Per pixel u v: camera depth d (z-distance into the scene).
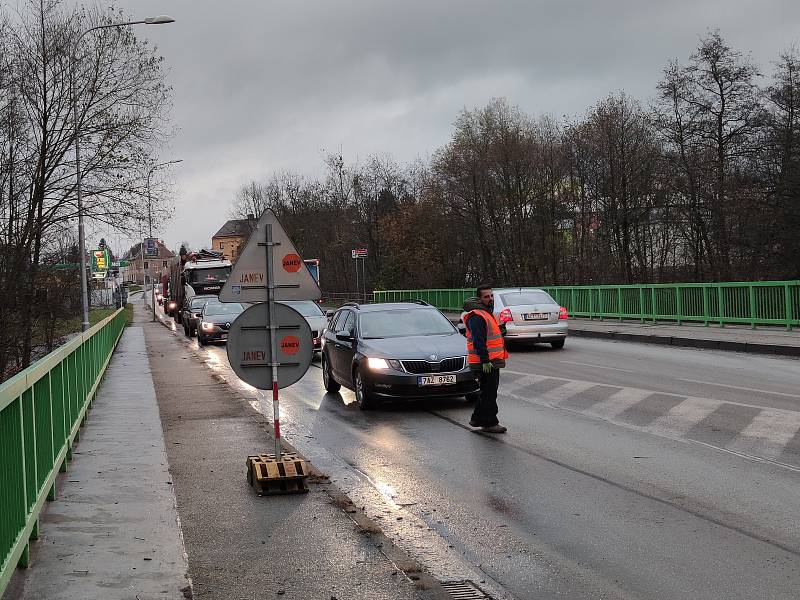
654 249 49.69
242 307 30.77
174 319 58.50
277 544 5.42
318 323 22.30
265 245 7.39
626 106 49.25
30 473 5.22
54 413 6.82
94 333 13.58
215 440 9.50
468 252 59.94
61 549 5.20
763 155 39.94
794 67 39.00
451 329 13.19
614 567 4.98
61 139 24.92
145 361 21.72
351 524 5.87
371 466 8.19
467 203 56.66
